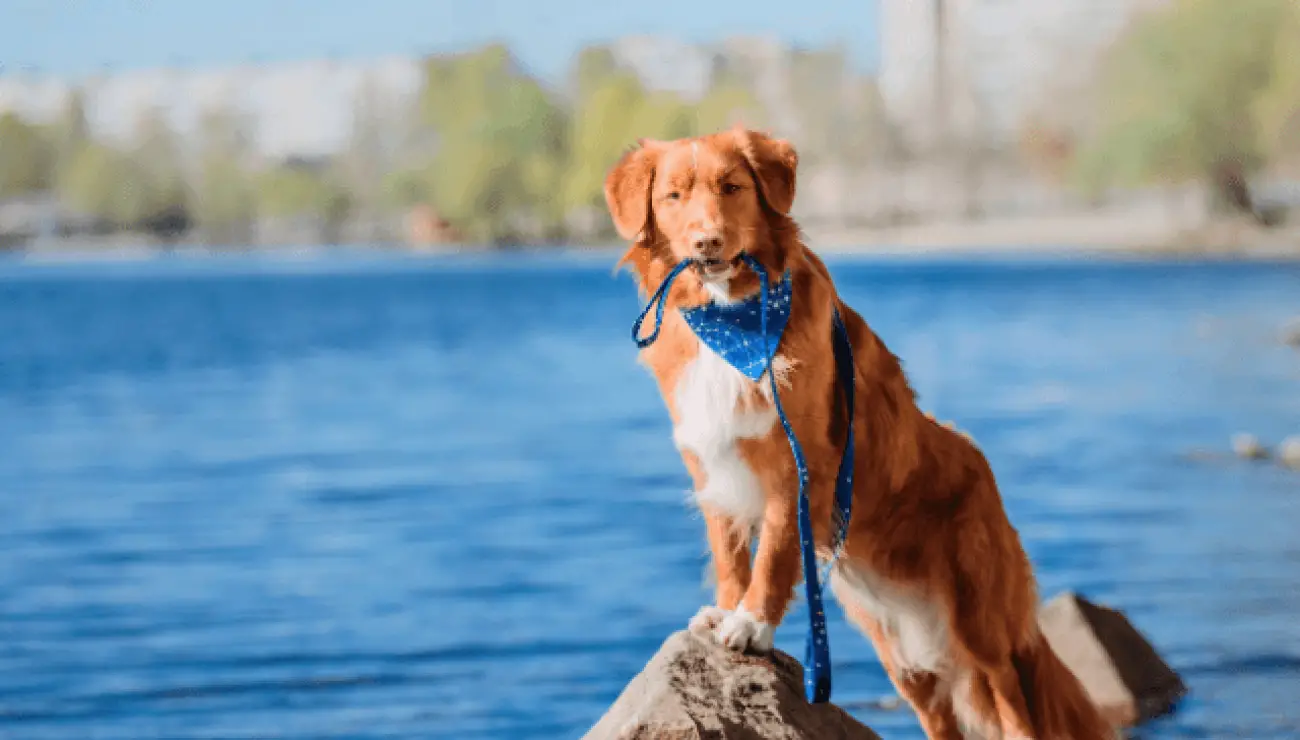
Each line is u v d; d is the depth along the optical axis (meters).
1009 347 32.56
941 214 109.94
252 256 140.25
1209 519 13.42
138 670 9.48
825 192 115.38
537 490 16.25
